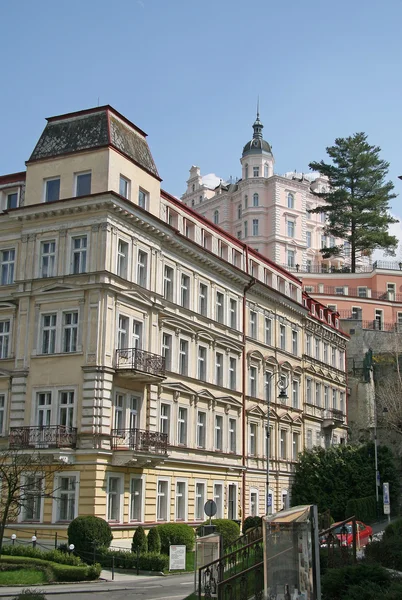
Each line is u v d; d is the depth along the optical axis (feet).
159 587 92.43
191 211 159.22
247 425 177.78
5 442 128.77
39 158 135.74
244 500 171.94
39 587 90.38
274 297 197.88
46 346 128.88
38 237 133.18
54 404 124.88
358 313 304.71
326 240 403.13
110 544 118.32
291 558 50.11
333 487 200.13
